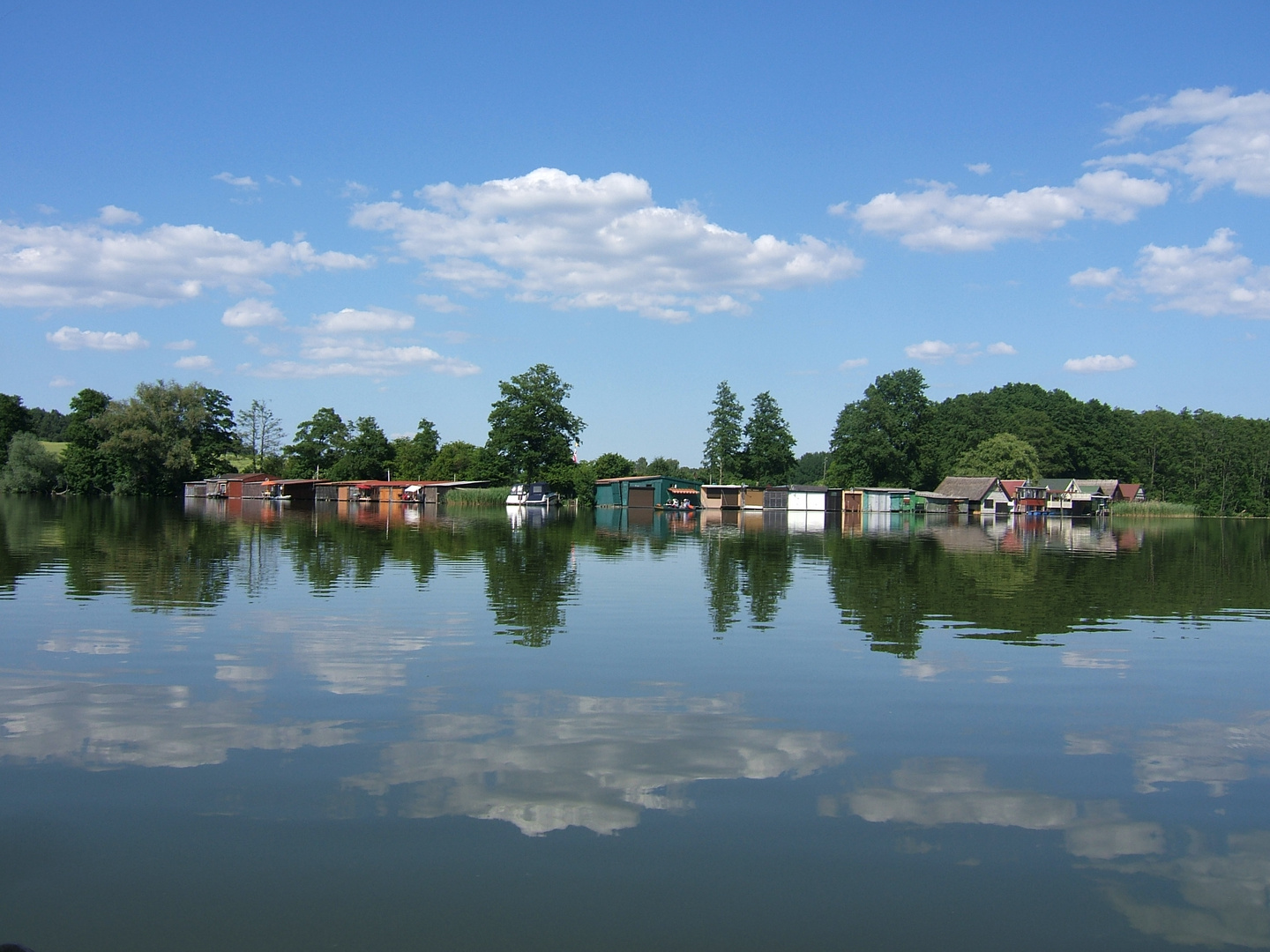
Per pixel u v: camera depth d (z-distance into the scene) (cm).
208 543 3547
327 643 1538
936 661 1469
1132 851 763
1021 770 952
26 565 2634
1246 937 632
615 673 1348
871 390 11650
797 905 664
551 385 10356
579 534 4662
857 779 912
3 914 636
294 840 752
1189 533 6619
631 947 607
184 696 1177
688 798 854
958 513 10312
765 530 5556
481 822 793
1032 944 620
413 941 609
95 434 9488
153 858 720
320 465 12238
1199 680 1366
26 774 890
